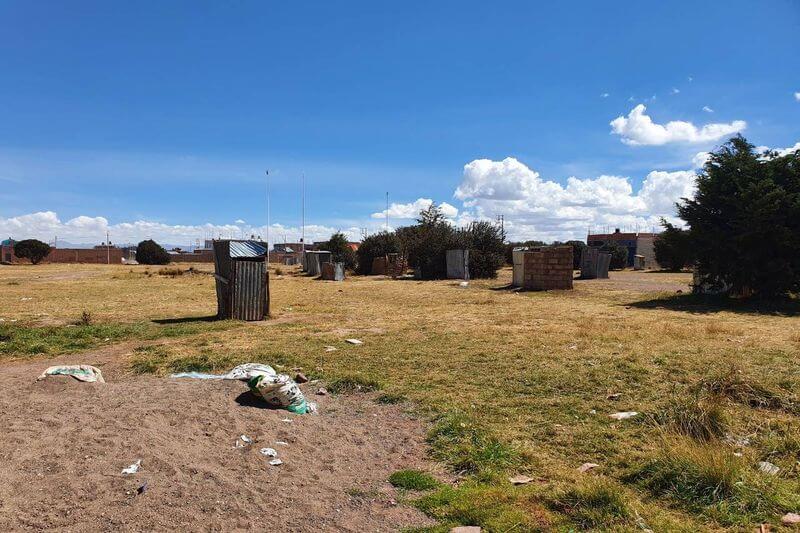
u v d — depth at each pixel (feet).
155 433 15.25
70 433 14.67
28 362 29.68
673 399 20.15
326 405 21.30
